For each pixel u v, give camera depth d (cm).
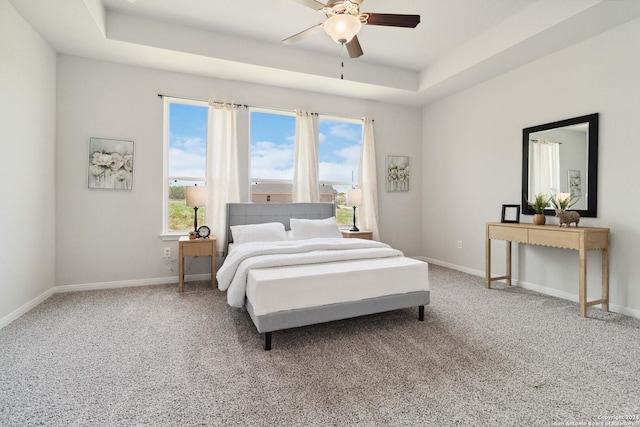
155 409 151
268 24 338
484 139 425
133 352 210
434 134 515
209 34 350
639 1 244
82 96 352
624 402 156
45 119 317
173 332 243
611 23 278
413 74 460
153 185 385
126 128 371
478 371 186
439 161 505
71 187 349
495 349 215
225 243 404
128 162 372
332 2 219
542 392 164
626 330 246
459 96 464
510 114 387
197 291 356
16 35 264
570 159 321
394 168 525
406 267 262
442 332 244
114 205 368
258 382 175
